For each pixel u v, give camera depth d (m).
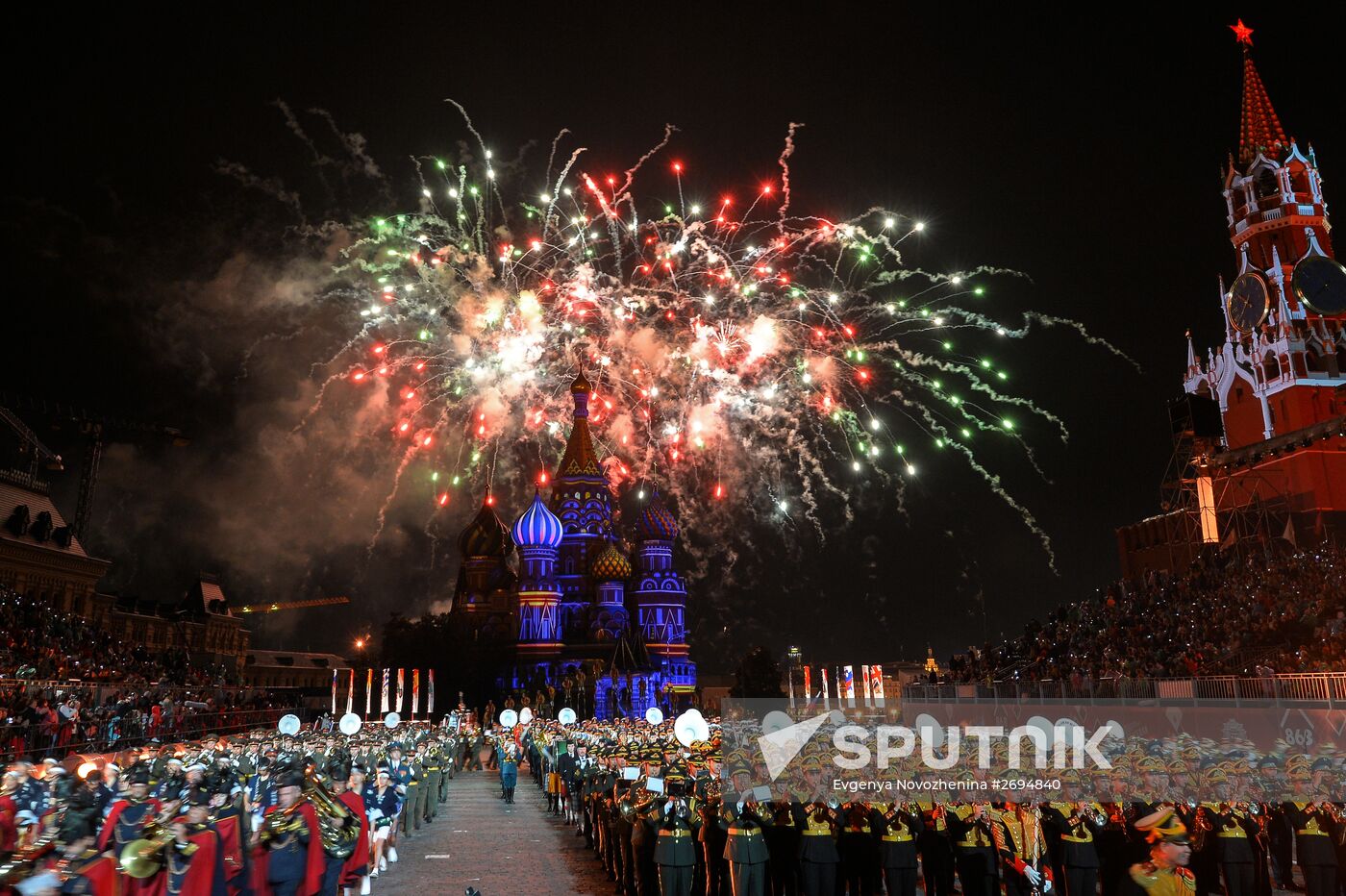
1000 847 18.42
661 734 40.38
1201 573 57.94
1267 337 79.25
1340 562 46.06
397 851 29.09
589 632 147.88
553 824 35.56
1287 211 80.88
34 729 38.19
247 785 22.25
